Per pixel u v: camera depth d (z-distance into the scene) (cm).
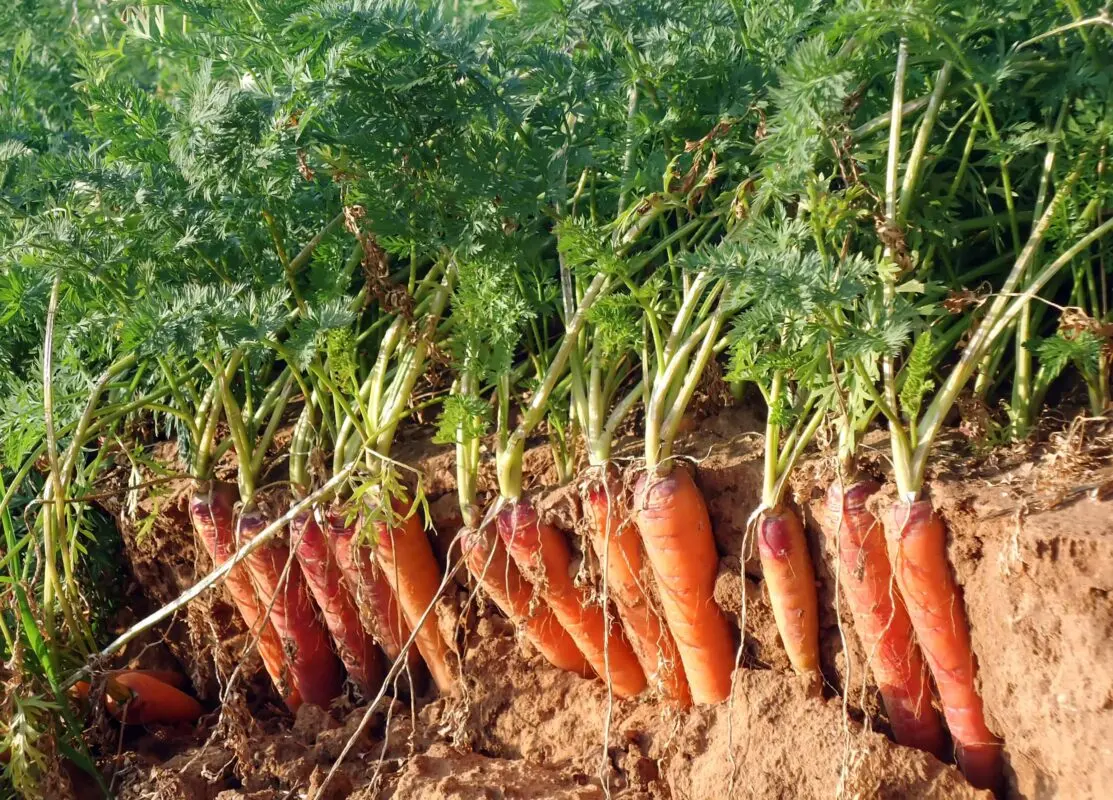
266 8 110
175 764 116
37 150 144
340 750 114
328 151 110
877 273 99
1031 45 106
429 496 115
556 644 113
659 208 106
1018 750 98
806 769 101
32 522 128
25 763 109
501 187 106
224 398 113
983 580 97
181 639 129
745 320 93
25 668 113
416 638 116
